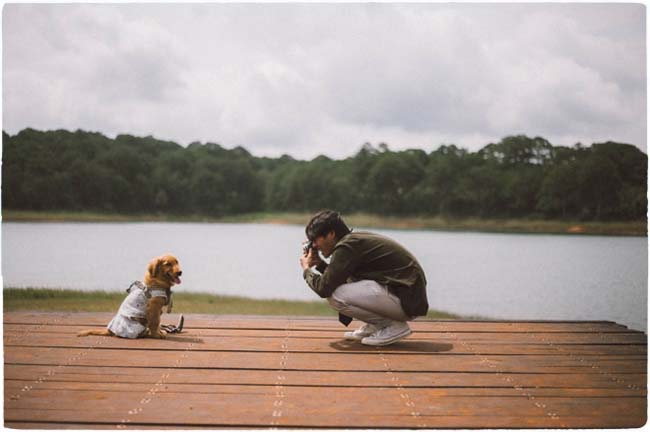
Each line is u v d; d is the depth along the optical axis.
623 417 3.12
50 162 61.38
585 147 52.00
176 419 3.00
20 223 57.38
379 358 4.28
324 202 83.31
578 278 22.17
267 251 37.12
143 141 80.38
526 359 4.32
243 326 5.42
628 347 4.77
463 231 62.53
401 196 76.56
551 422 3.04
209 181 82.06
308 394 3.42
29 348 4.42
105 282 19.81
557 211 54.69
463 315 15.32
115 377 3.70
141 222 73.69
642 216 46.25
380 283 4.39
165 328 5.07
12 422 2.94
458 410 3.20
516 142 66.38
